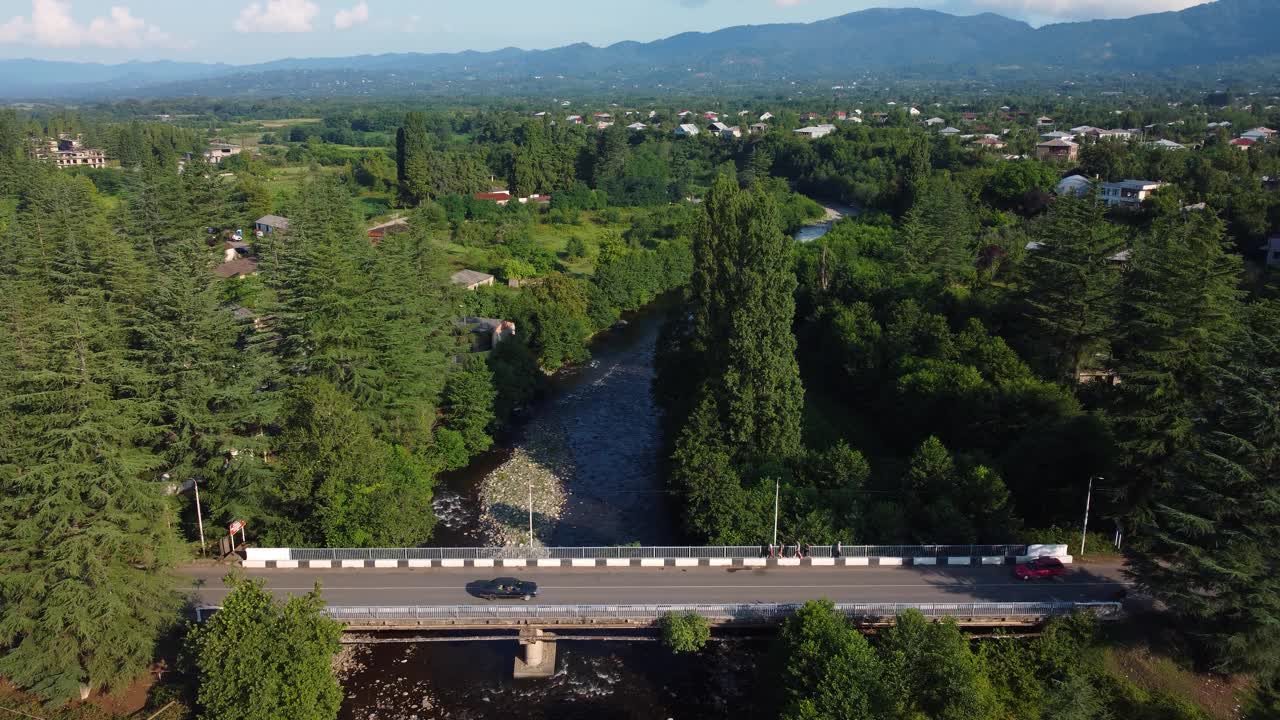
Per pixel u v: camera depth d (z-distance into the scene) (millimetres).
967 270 113750
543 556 65562
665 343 102188
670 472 83812
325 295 76000
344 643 61969
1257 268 107500
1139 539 63781
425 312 95250
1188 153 166000
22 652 51406
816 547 64188
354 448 67062
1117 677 54844
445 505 83625
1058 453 68625
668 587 61188
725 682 59969
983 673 54188
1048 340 85188
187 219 129375
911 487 68688
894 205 178750
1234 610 51750
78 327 54031
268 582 62188
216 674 48500
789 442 73250
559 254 184625
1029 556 64188
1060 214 89500
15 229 94688
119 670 53844
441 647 63188
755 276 73062
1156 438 62094
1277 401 50750
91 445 52375
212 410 66250
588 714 56594
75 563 50375
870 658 49906
